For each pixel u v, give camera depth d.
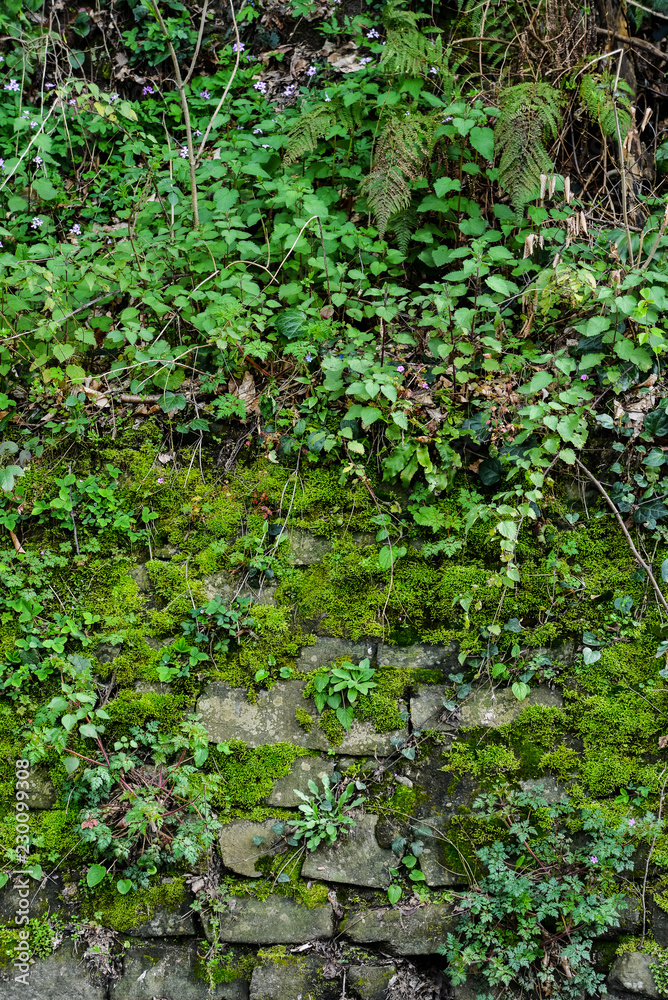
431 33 4.01
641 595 3.23
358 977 3.03
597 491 3.32
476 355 3.40
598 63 3.96
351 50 4.30
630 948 2.97
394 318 3.65
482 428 3.30
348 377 3.39
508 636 3.22
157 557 3.40
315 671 3.25
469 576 3.27
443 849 3.11
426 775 3.16
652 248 3.33
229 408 3.42
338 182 3.90
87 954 3.06
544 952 2.96
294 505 3.39
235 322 3.33
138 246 3.67
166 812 3.07
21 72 4.40
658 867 3.03
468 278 3.66
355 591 3.32
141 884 3.08
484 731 3.18
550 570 3.24
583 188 3.87
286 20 4.40
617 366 3.30
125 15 4.55
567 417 3.08
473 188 3.76
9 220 4.05
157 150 4.01
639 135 4.04
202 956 3.06
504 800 3.12
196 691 3.26
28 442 3.50
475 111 3.46
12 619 3.29
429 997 3.01
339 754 3.19
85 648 3.29
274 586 3.35
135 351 3.52
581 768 3.12
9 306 3.50
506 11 3.85
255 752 3.20
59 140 4.34
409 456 3.32
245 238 3.64
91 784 3.05
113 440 3.52
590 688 3.18
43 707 3.15
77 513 3.43
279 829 3.12
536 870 3.03
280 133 3.91
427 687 3.22
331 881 3.10
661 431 3.26
